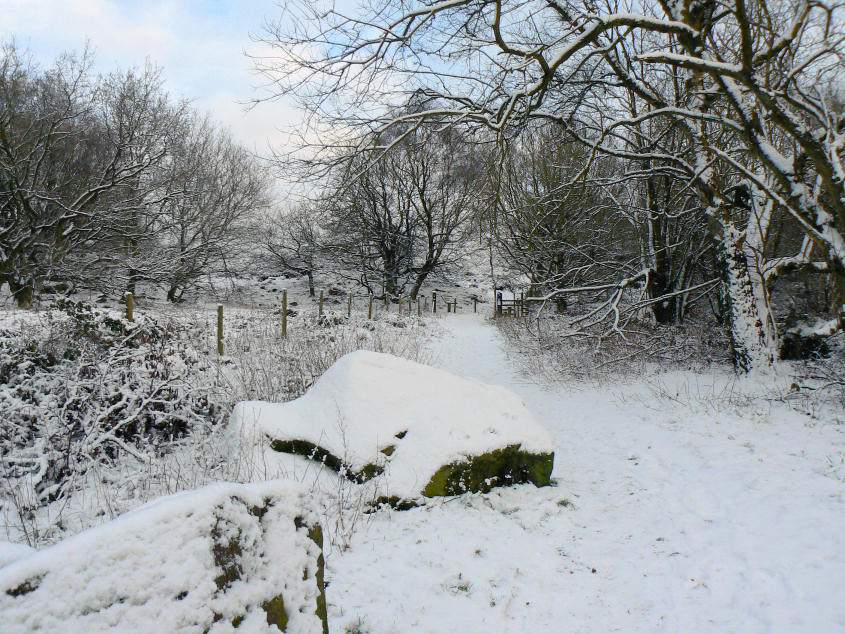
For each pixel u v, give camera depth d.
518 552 4.11
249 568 1.78
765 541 4.14
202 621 1.52
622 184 15.75
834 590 3.38
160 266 21.95
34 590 1.28
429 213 31.12
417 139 9.92
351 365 5.82
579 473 6.19
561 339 14.34
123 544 1.48
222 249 25.66
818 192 8.77
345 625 3.10
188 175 23.31
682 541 4.27
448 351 16.91
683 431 7.52
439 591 3.53
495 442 5.36
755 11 9.16
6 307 17.02
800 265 9.93
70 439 5.33
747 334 10.12
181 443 6.39
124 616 1.38
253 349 11.48
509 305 27.20
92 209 20.03
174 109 23.16
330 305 31.31
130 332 8.59
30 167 19.06
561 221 16.75
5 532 4.12
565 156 17.30
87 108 20.98
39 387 6.30
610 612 3.34
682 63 7.24
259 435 5.41
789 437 6.74
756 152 8.74
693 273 16.50
